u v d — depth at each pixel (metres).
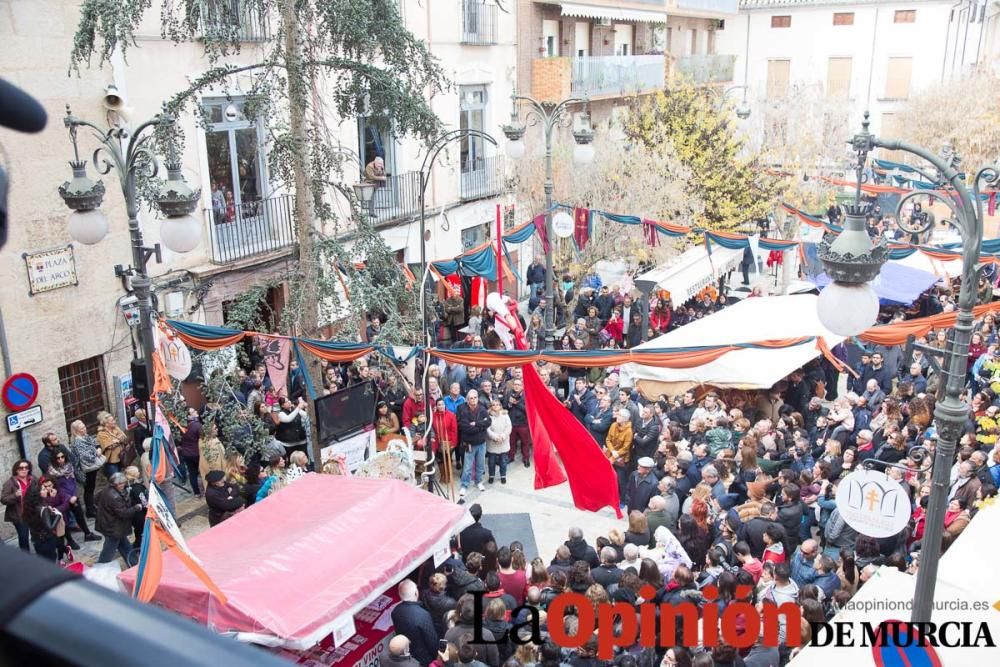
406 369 14.41
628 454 13.84
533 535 13.35
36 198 13.34
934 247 17.67
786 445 13.13
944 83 33.09
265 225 17.84
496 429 14.63
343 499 10.02
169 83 15.59
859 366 17.31
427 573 10.12
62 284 13.80
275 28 16.78
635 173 22.97
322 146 12.09
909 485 11.20
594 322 19.66
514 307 19.25
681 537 10.73
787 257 25.33
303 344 11.44
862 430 12.67
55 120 13.55
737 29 44.88
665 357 9.48
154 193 9.53
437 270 17.94
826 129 30.17
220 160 16.94
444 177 23.91
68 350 14.02
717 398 14.95
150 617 0.61
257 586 8.37
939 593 7.21
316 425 12.54
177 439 14.35
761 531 10.33
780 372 14.63
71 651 0.57
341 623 8.34
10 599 0.59
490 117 25.67
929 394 13.63
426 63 12.12
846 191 30.53
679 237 22.48
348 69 11.84
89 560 12.52
